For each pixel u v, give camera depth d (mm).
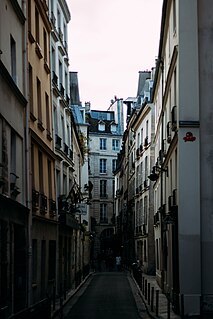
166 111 29266
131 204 59750
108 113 99625
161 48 30547
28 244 20719
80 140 46812
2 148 17047
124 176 72188
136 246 55219
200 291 20875
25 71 21188
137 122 53531
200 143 21594
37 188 24016
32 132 22594
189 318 19797
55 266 28375
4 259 16625
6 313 16844
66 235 33531
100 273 57875
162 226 30312
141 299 27750
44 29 27484
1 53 16609
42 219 24562
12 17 19203
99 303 26109
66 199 30906
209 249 21188
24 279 19906
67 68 36125
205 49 21875
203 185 21469
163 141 31016
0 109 16703
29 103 22375
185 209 21250
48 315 16328
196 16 21828
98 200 92500
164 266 29203
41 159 25359
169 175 27156
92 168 93438
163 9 26391
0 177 16516
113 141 95688
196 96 21594
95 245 90188
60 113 32344
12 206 17938
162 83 31484
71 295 29562
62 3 33156
